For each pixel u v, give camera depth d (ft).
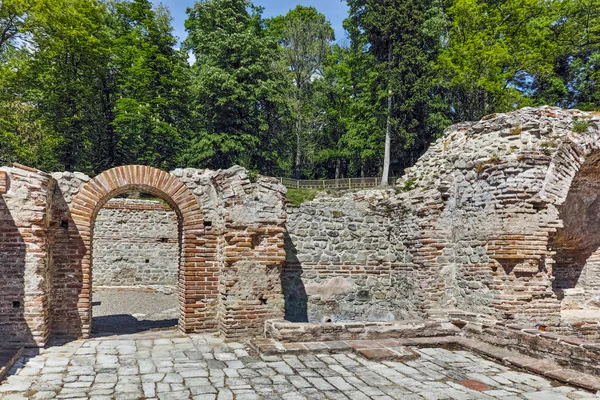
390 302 39.73
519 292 29.73
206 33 110.22
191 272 30.66
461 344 28.04
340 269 38.58
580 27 97.45
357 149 131.03
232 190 30.01
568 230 37.63
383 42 110.32
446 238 35.04
